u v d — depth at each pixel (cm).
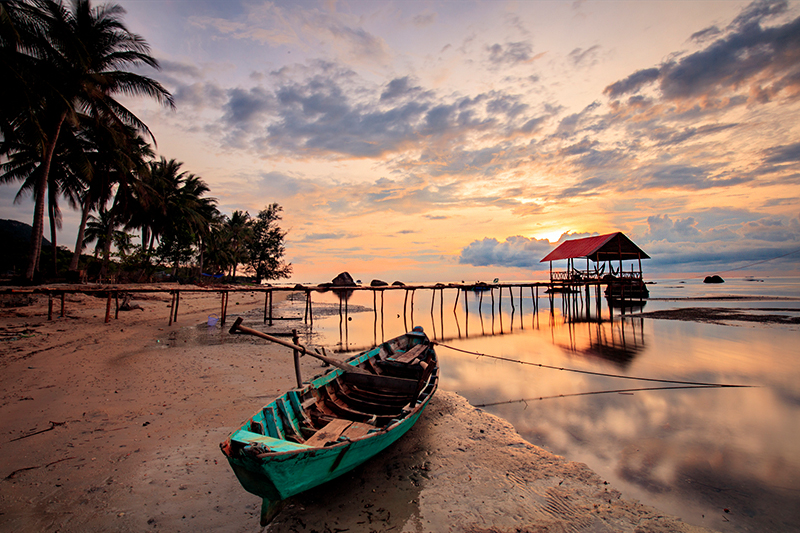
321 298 5294
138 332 1606
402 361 932
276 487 390
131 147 2642
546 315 3244
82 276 2503
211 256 5222
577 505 485
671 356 1444
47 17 1683
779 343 1666
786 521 459
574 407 868
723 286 8169
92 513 423
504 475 555
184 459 549
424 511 468
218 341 1520
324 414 622
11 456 532
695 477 562
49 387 825
